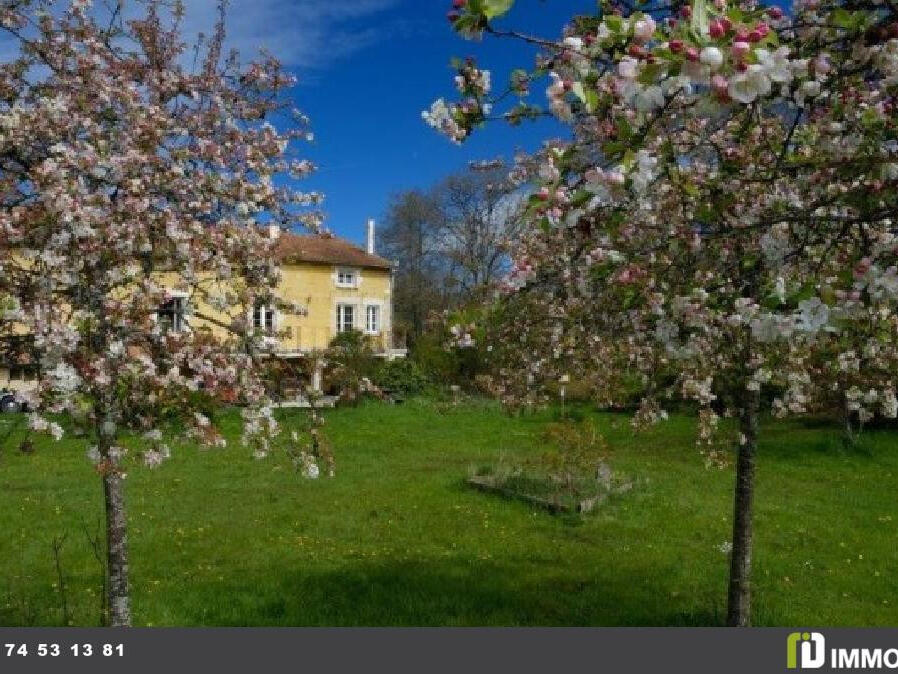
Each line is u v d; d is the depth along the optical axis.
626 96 2.30
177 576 7.88
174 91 6.50
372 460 15.20
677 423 19.17
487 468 13.12
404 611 6.87
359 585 7.61
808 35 3.39
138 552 8.77
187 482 12.71
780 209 4.07
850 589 7.57
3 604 6.95
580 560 8.52
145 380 4.45
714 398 5.43
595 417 20.58
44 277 4.34
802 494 11.93
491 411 22.17
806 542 9.24
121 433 4.70
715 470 13.70
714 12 2.13
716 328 4.52
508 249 6.27
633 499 11.36
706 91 2.29
